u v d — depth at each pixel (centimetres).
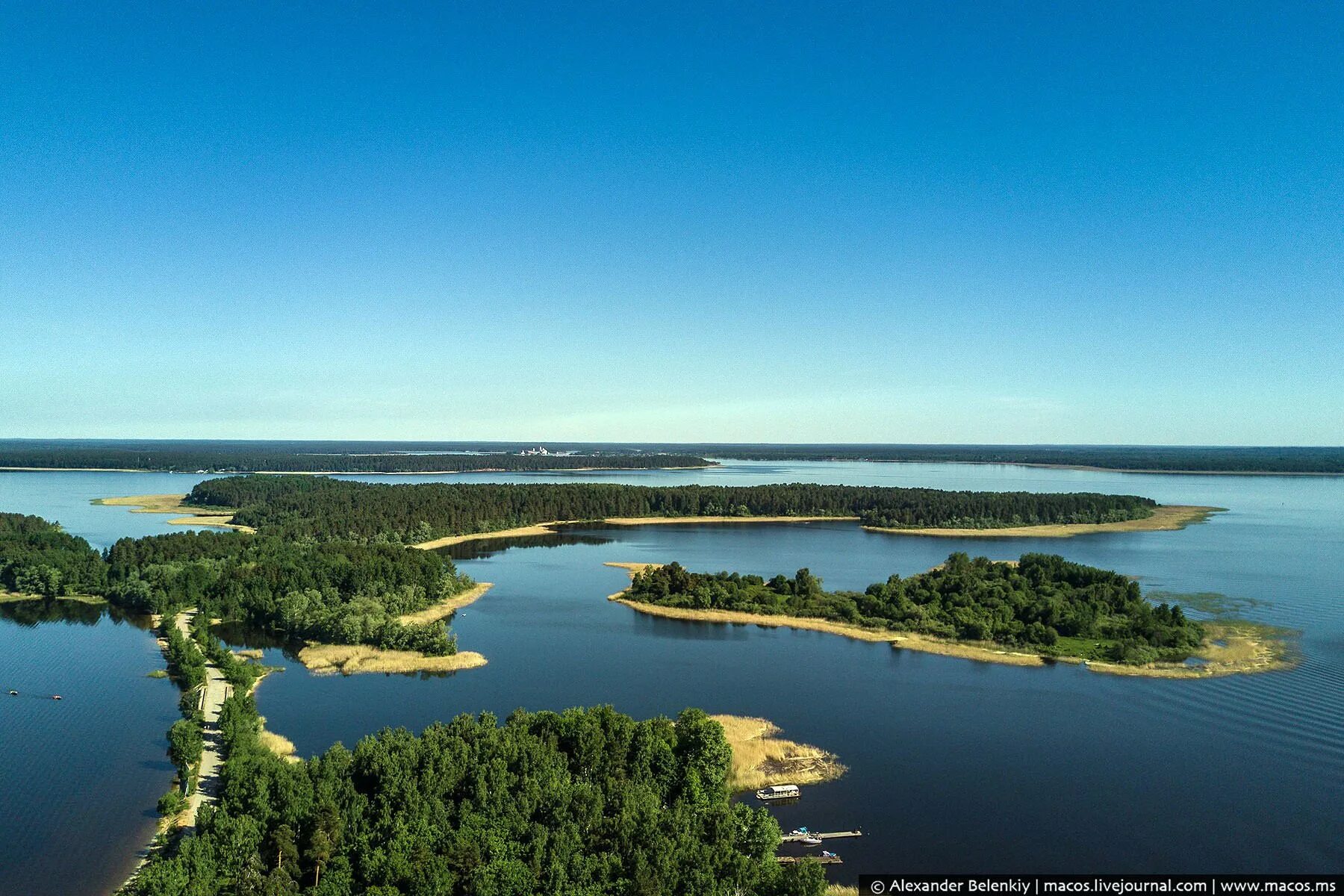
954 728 13650
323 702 14612
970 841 10088
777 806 10894
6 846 9656
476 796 9200
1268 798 11244
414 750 9900
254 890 7625
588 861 8131
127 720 13562
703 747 10812
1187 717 14175
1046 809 10888
